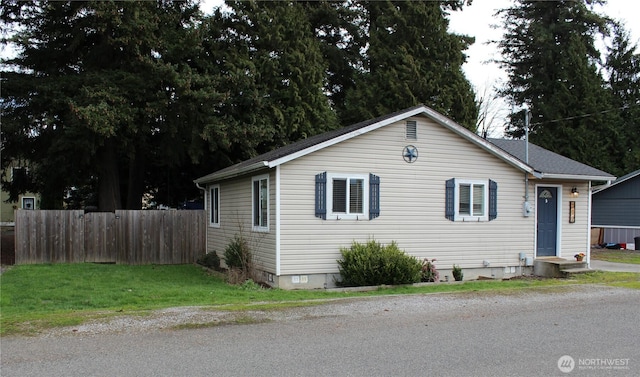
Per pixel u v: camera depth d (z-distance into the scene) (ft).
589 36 116.78
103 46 60.34
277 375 17.66
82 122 54.34
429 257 45.27
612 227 88.28
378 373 17.90
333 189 41.91
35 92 58.95
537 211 51.44
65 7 59.21
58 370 18.11
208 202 59.62
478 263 47.47
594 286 39.01
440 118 45.06
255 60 74.18
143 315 27.12
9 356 19.77
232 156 73.36
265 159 41.75
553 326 25.30
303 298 34.55
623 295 34.88
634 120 109.91
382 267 40.29
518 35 124.26
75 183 77.87
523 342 22.18
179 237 58.44
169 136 64.75
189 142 65.62
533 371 18.26
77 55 65.10
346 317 27.20
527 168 48.85
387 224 43.65
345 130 44.60
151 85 59.00
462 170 46.93
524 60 124.67
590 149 103.50
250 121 69.31
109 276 45.01
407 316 27.58
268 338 22.65
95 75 57.21
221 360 19.33
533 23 119.96
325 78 93.40
